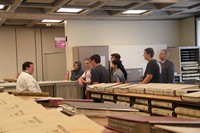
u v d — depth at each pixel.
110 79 6.05
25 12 5.82
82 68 6.60
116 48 6.99
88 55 6.68
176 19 7.78
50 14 6.14
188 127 0.58
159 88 2.06
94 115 1.03
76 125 0.58
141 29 7.52
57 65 8.79
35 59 8.66
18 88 4.03
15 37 8.44
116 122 0.78
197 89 1.92
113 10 6.29
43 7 5.46
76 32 6.99
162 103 1.88
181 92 1.84
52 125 0.59
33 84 4.04
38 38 8.70
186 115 1.67
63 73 8.80
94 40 7.12
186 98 1.67
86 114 1.03
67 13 6.09
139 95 2.13
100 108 1.04
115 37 7.29
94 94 2.81
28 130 0.56
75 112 1.05
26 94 2.02
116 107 1.10
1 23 7.30
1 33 8.28
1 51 8.29
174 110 1.78
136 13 6.51
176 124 0.61
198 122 0.63
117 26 7.31
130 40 7.41
